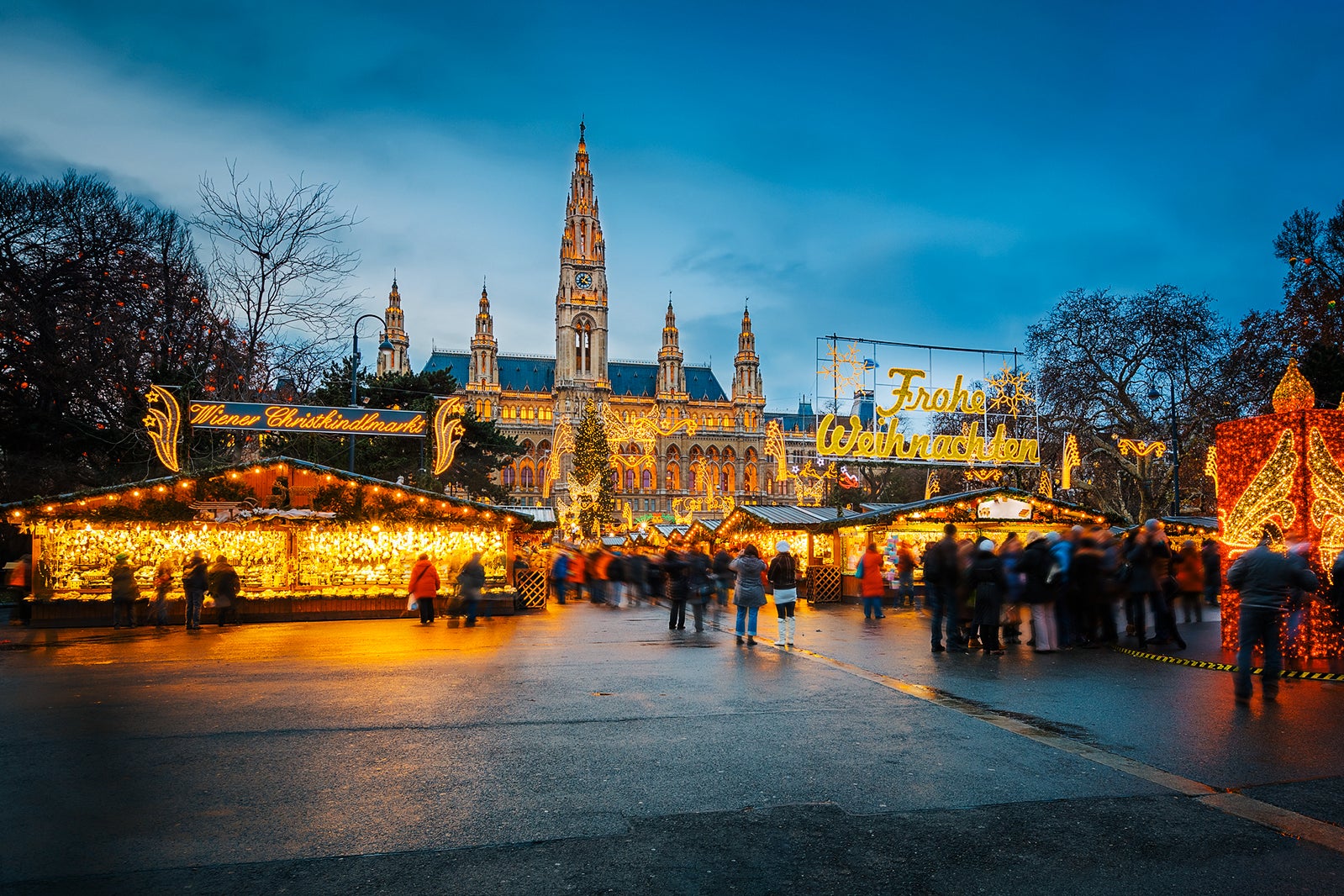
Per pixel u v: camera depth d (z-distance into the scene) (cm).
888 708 1121
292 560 2503
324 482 2542
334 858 614
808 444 18238
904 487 9244
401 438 4791
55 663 1544
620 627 2188
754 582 1748
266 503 2502
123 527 2391
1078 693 1220
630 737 964
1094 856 623
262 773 820
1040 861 616
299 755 887
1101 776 818
